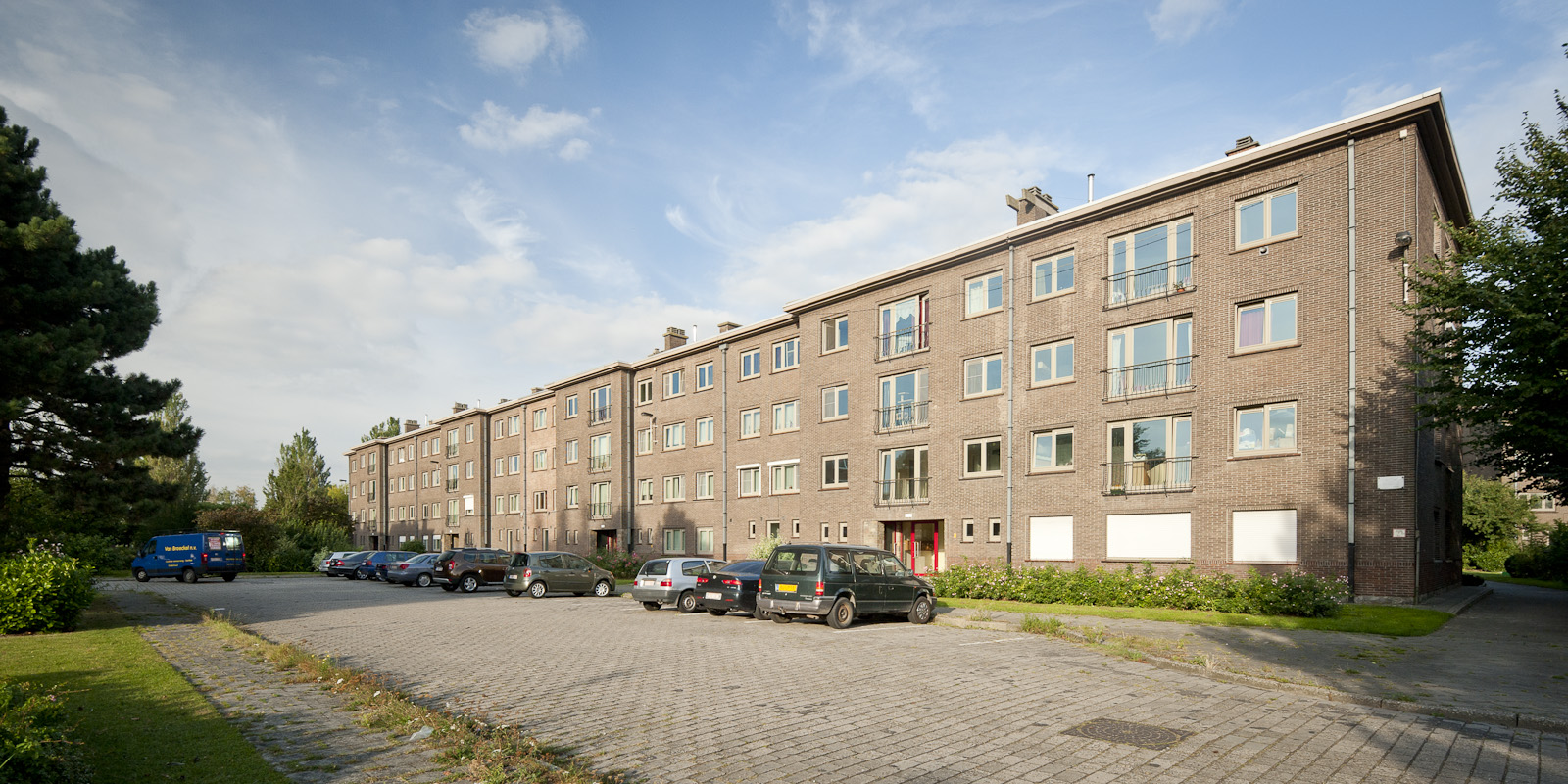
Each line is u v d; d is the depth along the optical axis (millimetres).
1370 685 10094
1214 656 12414
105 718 7961
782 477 37219
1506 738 7723
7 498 22984
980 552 28438
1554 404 15188
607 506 48438
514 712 8789
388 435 95250
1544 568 34438
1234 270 22938
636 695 9758
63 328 19016
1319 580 17938
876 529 32156
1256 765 6801
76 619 16344
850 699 9453
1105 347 25562
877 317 33062
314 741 7227
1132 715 8570
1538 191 15969
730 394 40625
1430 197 21594
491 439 63594
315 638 15633
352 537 85125
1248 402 22375
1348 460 20453
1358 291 20656
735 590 19625
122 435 21219
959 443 29484
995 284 29047
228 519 57812
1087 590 20828
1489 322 15984
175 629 16297
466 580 32344
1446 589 24125
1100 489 25219
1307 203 21688
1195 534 23062
